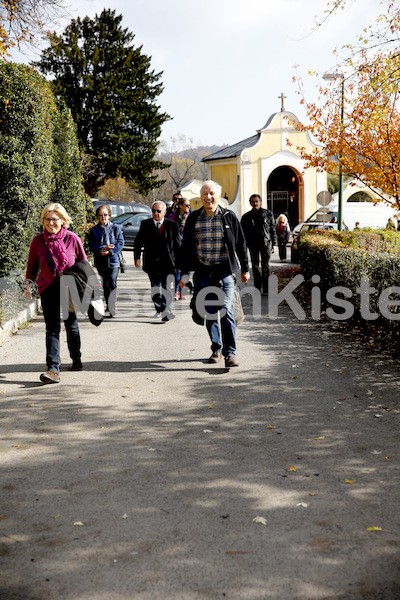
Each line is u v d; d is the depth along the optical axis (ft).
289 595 8.98
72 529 10.93
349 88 50.88
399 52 41.88
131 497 12.14
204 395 18.88
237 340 27.20
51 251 20.16
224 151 154.30
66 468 13.60
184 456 14.17
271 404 17.87
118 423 16.49
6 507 11.80
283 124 140.05
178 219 38.63
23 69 38.34
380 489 12.31
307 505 11.66
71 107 146.82
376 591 9.04
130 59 153.79
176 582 9.34
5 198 35.14
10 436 15.64
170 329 30.27
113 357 24.25
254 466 13.53
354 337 27.12
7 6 39.55
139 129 159.63
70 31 138.82
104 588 9.22
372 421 16.26
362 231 64.18
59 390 19.66
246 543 10.37
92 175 151.23
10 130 37.78
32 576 9.54
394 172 52.31
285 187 149.38
